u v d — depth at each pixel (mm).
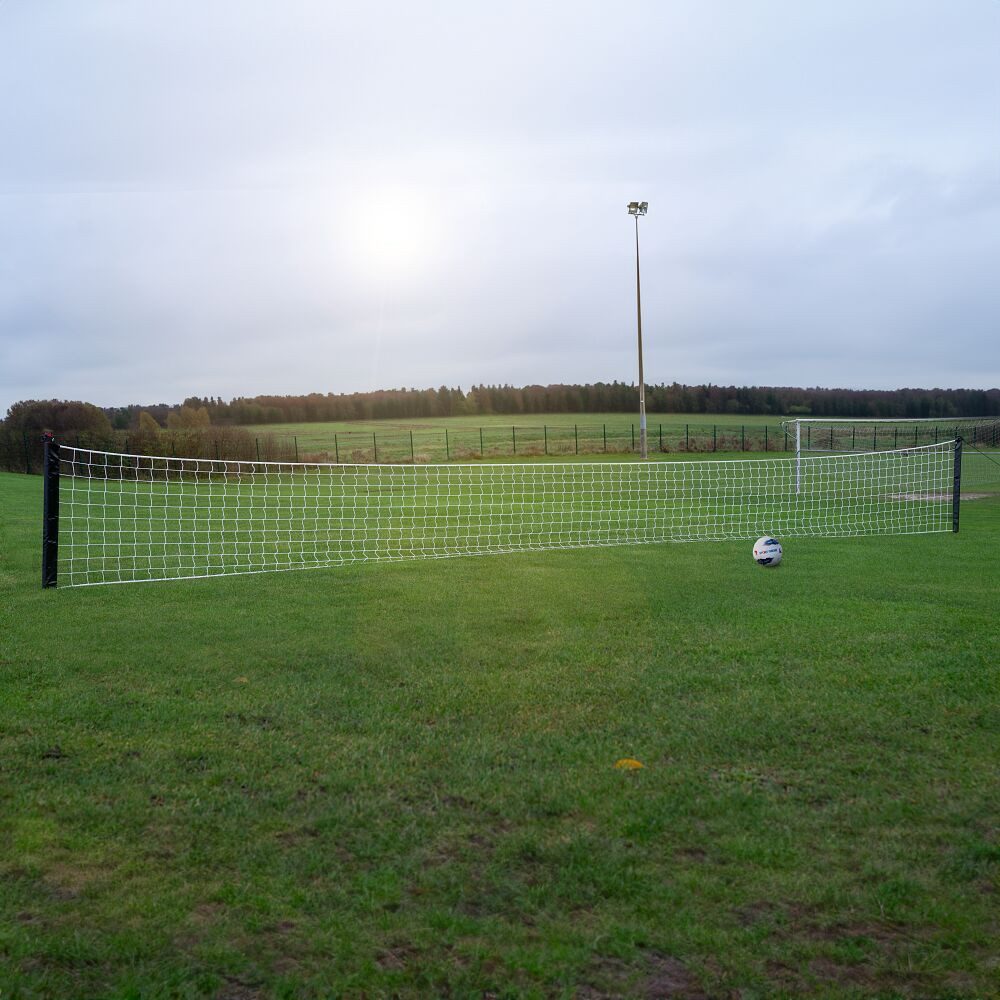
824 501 21484
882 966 2809
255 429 66625
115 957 2828
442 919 3059
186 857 3496
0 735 4879
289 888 3264
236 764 4477
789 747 4754
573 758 4582
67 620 7957
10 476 26703
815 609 8422
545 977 2740
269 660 6566
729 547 13359
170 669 6305
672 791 4160
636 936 2957
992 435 52562
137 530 15062
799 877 3361
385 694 5707
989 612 8258
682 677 6074
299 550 13039
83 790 4141
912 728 5059
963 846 3623
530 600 8945
